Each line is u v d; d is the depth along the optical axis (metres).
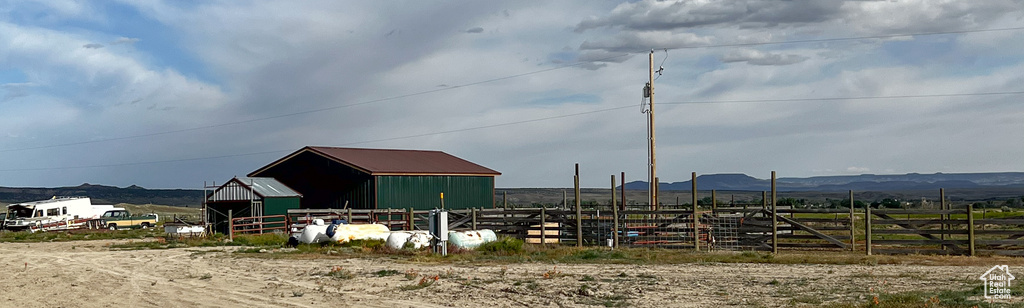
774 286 17.22
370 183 46.88
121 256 28.62
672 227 31.14
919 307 13.26
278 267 23.27
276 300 16.44
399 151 54.97
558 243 32.81
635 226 31.09
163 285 19.34
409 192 48.66
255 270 22.55
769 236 29.31
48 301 16.97
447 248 27.83
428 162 52.94
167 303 16.30
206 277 20.72
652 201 41.25
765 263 23.48
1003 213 46.19
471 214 34.31
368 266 23.19
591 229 32.12
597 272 20.73
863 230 35.53
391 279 19.56
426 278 19.36
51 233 48.41
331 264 24.02
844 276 19.09
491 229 33.97
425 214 39.66
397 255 27.22
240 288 18.52
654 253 26.78
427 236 29.58
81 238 43.19
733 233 29.94
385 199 47.16
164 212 118.62
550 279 19.03
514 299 16.00
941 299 14.23
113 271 22.97
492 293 16.84
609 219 31.80
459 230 32.09
